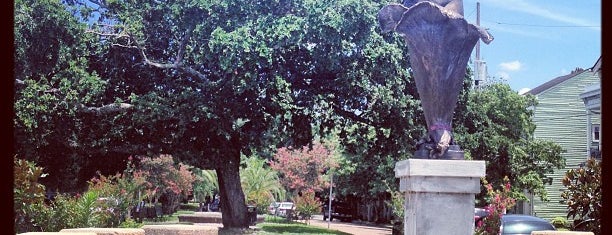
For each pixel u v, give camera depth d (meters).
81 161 26.38
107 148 25.06
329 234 25.45
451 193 6.43
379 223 50.44
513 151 30.27
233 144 25.78
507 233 15.26
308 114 25.39
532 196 35.25
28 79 21.94
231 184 26.19
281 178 50.53
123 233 9.89
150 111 22.89
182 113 22.73
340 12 22.16
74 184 26.59
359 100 25.14
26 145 22.28
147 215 33.91
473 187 6.45
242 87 21.84
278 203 51.69
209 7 22.70
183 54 24.92
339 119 26.31
